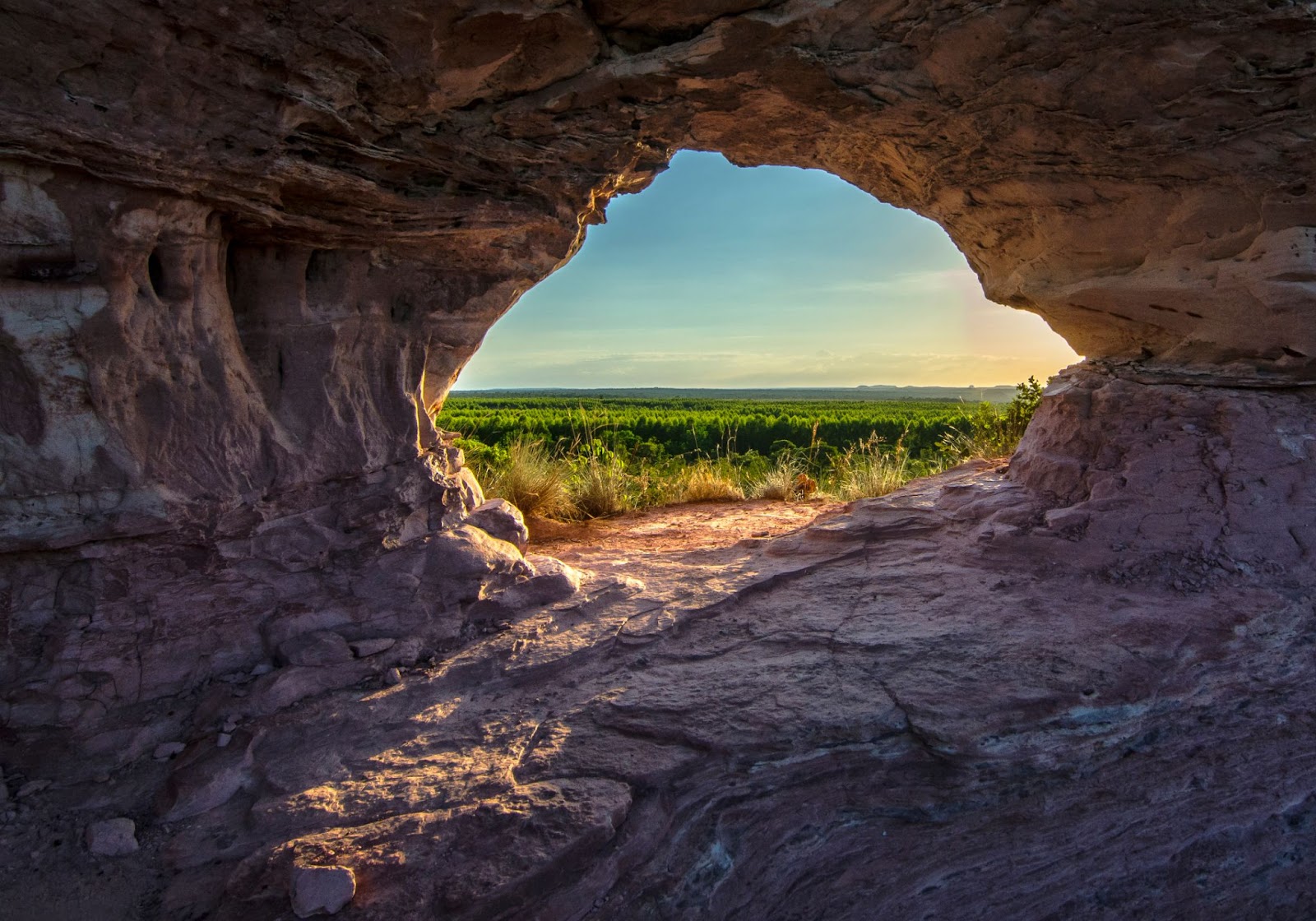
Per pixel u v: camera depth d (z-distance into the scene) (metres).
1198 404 4.23
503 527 4.55
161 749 3.08
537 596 4.21
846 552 4.78
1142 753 3.01
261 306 3.58
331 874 2.34
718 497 8.47
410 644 3.69
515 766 2.90
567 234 4.24
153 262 3.10
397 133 3.21
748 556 5.07
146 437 3.11
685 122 3.79
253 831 2.67
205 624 3.39
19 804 2.81
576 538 6.31
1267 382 4.13
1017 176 4.22
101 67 2.50
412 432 4.01
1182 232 4.13
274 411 3.60
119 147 2.64
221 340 3.32
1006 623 3.59
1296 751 3.03
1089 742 2.95
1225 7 2.97
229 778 2.89
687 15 3.13
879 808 2.90
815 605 4.07
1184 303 4.22
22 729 3.00
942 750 2.89
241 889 2.44
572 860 2.53
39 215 2.70
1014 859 2.80
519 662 3.61
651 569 4.86
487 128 3.37
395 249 3.80
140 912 2.44
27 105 2.46
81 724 3.06
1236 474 4.00
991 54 3.30
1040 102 3.54
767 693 3.22
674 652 3.69
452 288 4.14
